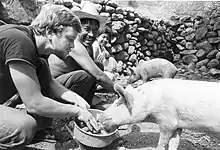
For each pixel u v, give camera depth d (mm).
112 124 2146
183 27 6371
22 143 1850
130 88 2197
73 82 2666
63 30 1691
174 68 3785
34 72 1771
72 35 1716
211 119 1987
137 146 2461
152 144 2496
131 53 5262
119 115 2139
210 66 6012
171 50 6305
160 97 2092
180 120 2104
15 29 1745
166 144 2162
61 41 1719
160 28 5898
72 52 2582
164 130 2133
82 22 2748
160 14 6645
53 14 1676
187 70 6020
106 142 2088
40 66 2033
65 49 1763
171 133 2129
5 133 1803
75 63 2789
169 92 2090
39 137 2508
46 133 2523
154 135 2697
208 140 2633
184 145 2500
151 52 5844
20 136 1829
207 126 2021
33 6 3914
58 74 2811
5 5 3623
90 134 2045
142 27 5430
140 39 5492
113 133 2125
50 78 2180
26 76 1717
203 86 2066
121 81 4535
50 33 1722
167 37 6230
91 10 3240
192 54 6254
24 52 1688
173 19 6484
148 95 2129
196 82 2125
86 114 1990
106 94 3883
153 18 6105
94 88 3002
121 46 5133
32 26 1775
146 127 2891
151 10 6715
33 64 1765
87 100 3037
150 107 2104
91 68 2617
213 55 6074
